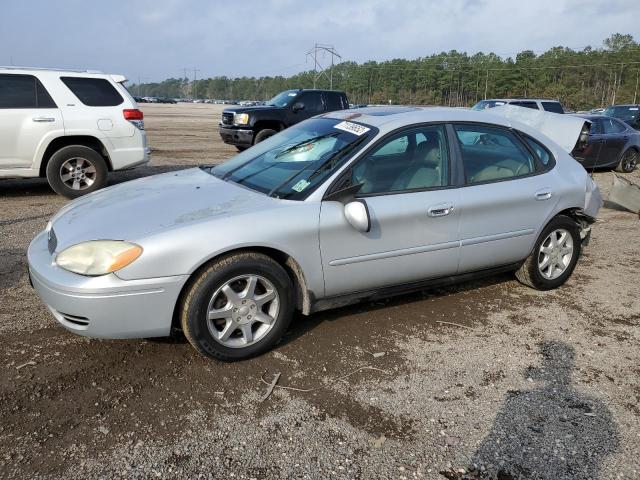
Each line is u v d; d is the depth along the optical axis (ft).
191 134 74.59
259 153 14.60
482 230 14.06
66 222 11.80
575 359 12.19
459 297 15.55
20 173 26.61
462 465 8.65
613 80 325.01
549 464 8.73
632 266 19.03
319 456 8.73
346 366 11.48
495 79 345.92
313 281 11.94
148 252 10.21
